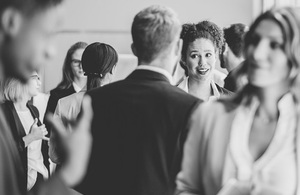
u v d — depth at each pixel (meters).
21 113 3.18
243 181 1.41
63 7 1.18
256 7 5.11
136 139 1.84
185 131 1.82
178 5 5.39
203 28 2.61
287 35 1.42
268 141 1.44
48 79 5.29
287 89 1.47
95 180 1.87
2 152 1.21
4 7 1.10
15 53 1.12
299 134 1.42
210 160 1.48
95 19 5.50
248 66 1.48
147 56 1.91
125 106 1.87
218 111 1.51
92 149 1.87
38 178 3.23
